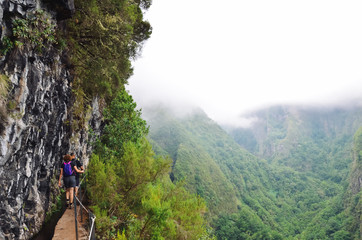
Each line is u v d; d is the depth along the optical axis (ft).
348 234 301.43
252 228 297.33
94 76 31.32
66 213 21.29
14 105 13.97
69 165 21.31
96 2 26.78
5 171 13.58
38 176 19.08
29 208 16.88
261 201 530.27
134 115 53.31
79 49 28.25
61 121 23.53
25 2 14.53
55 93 21.43
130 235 21.59
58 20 20.57
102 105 45.09
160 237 22.86
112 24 26.99
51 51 19.51
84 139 34.45
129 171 25.22
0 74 12.91
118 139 45.39
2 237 13.04
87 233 17.99
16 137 14.21
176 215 28.48
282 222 415.44
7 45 13.34
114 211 23.73
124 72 36.60
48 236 18.03
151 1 42.57
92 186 25.77
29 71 15.88
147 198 26.76
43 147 19.38
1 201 13.19
